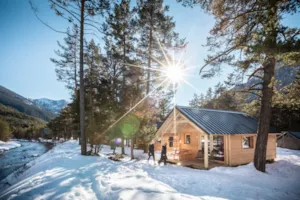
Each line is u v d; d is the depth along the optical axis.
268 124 9.51
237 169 9.61
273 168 10.19
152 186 4.96
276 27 4.71
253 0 5.56
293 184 7.50
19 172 9.52
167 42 16.84
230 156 10.92
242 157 11.42
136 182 5.36
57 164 8.39
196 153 14.00
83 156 10.79
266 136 9.48
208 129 10.21
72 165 8.20
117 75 21.14
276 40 4.80
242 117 14.19
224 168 9.88
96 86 20.73
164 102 18.11
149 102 17.44
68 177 5.88
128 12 17.81
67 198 4.11
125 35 17.95
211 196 5.09
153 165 10.47
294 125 29.27
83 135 12.05
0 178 9.36
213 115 12.93
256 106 11.80
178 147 15.38
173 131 15.19
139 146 21.34
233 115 14.18
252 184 7.14
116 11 16.41
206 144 10.23
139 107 14.70
